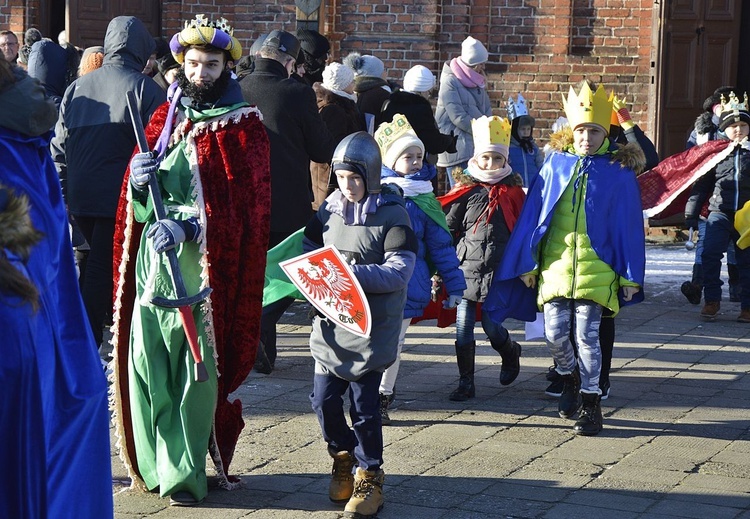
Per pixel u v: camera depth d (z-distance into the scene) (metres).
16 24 16.36
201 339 5.74
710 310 11.02
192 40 5.74
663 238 15.80
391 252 5.71
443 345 9.77
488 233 7.85
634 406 7.85
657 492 6.07
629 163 7.25
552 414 7.61
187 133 5.84
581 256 7.16
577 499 5.94
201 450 5.75
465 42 13.22
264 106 8.84
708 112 12.55
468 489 6.07
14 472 3.66
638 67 15.80
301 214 9.01
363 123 10.83
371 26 15.59
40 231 3.58
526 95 15.88
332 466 6.29
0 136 3.89
